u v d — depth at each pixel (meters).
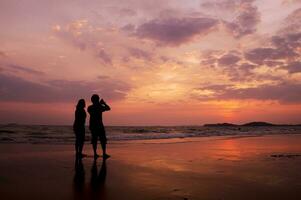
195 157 9.55
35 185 5.11
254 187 5.05
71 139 19.08
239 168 7.23
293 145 15.34
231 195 4.47
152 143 16.36
